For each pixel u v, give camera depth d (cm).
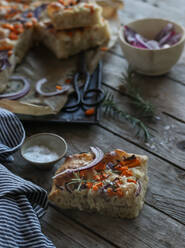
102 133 145
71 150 138
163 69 167
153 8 215
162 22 173
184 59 181
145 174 117
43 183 126
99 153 118
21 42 183
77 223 112
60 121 147
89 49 190
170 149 137
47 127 149
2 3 200
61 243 108
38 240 100
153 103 158
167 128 146
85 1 189
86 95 160
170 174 127
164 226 110
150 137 142
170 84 167
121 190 107
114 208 111
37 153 129
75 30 181
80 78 168
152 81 169
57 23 177
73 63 179
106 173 114
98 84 165
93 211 115
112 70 177
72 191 110
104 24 187
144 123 149
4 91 164
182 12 210
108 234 109
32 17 192
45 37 188
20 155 136
